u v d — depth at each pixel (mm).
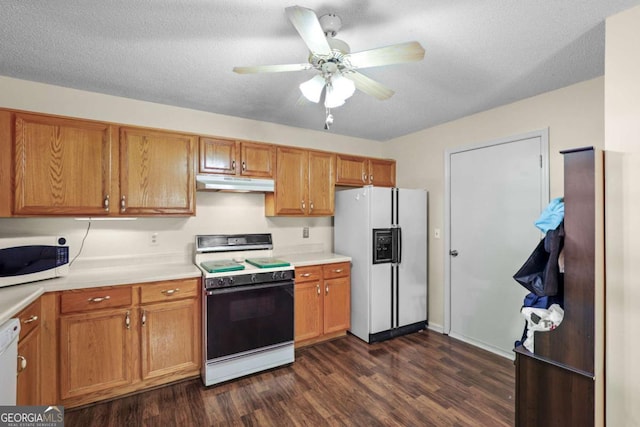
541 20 1614
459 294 3268
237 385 2396
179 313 2389
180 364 2391
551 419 1468
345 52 1563
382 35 1755
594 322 1350
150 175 2529
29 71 2188
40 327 1936
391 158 4098
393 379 2471
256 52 1945
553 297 1590
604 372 1438
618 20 1554
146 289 2270
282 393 2287
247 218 3287
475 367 2658
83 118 2398
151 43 1840
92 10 1538
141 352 2254
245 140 2969
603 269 1430
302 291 3010
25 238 2066
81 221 2529
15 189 2061
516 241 2787
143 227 2771
